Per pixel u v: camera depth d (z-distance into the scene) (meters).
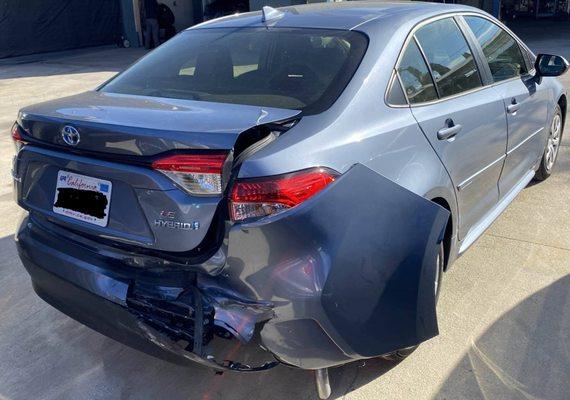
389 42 2.88
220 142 2.11
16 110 9.69
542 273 3.71
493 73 3.80
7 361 3.03
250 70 2.90
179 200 2.15
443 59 3.25
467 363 2.89
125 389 2.81
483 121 3.40
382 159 2.53
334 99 2.54
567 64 4.21
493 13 20.00
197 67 3.04
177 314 2.24
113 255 2.44
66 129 2.39
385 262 2.30
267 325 2.17
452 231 3.13
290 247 2.12
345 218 2.22
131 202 2.28
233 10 17.80
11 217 4.98
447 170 2.98
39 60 16.61
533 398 2.64
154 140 2.16
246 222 2.11
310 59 2.81
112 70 14.34
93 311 2.48
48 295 2.77
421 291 2.40
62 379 2.89
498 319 3.23
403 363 2.90
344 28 2.97
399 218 2.38
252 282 2.14
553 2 26.64
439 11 3.41
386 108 2.68
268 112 2.43
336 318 2.20
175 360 2.36
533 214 4.61
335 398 2.68
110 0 19.64
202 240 2.17
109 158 2.30
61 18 18.48
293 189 2.12
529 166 4.55
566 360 2.88
